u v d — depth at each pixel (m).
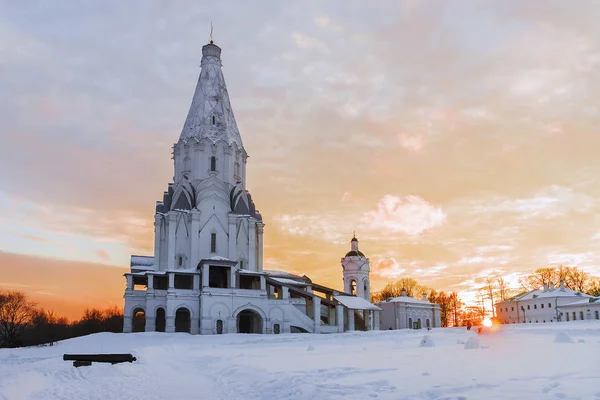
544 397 15.20
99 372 31.03
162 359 41.12
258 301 88.31
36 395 22.78
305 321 90.25
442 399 15.77
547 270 168.62
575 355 29.12
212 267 90.00
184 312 93.75
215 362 36.94
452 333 75.44
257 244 107.88
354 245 128.75
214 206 101.50
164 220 101.69
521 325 88.19
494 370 22.42
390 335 71.50
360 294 124.56
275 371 26.55
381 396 17.25
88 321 171.75
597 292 160.38
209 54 112.94
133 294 89.25
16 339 118.00
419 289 183.50
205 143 105.38
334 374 23.81
